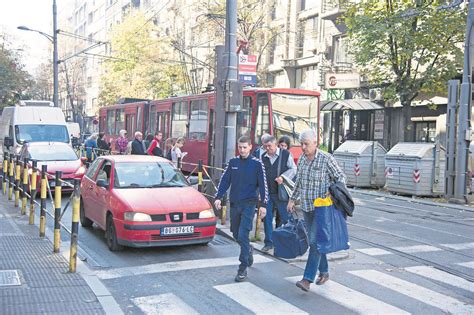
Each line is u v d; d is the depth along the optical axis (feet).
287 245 24.64
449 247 33.60
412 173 64.85
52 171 51.44
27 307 19.90
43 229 32.63
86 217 36.88
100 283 23.27
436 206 57.67
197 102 72.08
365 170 75.20
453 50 73.36
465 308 21.62
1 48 159.02
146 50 153.79
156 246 30.58
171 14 168.86
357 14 78.74
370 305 21.63
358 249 32.17
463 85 60.59
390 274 26.63
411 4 73.05
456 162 60.95
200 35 129.80
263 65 131.34
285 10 128.88
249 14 111.55
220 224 38.01
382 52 75.31
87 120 223.92
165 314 20.33
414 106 94.63
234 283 24.43
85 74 276.82
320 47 117.50
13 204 46.29
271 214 30.07
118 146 74.13
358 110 105.29
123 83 158.92
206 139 68.39
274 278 25.31
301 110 63.10
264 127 61.87
